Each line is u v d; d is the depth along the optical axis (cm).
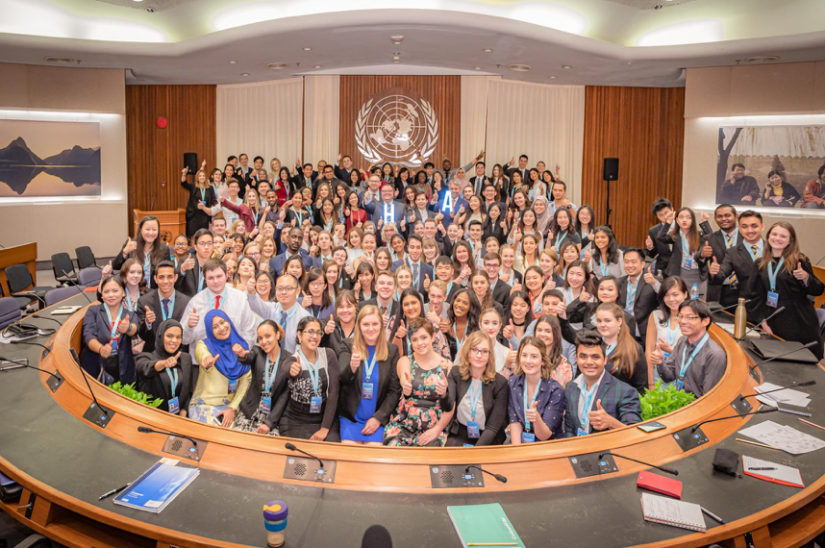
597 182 1439
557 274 691
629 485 324
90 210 1355
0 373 467
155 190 1484
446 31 997
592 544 275
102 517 293
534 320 565
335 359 461
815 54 1077
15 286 785
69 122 1317
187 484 319
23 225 1295
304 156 1427
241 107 1448
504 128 1409
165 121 1456
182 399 480
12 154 1279
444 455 333
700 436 366
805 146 1180
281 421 462
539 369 417
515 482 323
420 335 432
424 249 740
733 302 688
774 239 589
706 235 724
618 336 473
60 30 1105
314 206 1044
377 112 1406
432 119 1405
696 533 284
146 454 349
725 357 464
